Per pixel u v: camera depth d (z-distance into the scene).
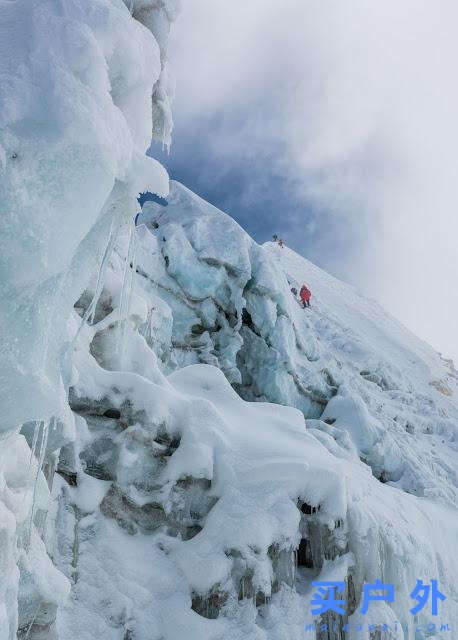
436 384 27.58
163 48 6.03
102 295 10.55
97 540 8.66
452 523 15.06
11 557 4.57
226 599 8.68
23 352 3.58
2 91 3.38
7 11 3.83
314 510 10.23
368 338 29.08
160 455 9.82
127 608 8.20
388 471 17.38
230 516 9.30
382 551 10.84
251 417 12.30
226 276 18.12
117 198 4.33
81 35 3.69
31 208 3.40
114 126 3.75
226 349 17.75
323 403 19.41
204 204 19.81
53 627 6.18
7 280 3.40
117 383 9.95
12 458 5.22
